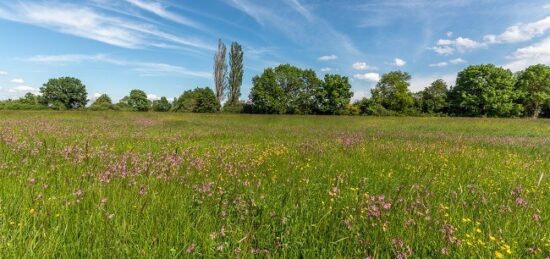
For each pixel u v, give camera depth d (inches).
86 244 121.7
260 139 603.5
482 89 2989.7
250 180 226.7
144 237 129.1
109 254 114.4
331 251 127.7
